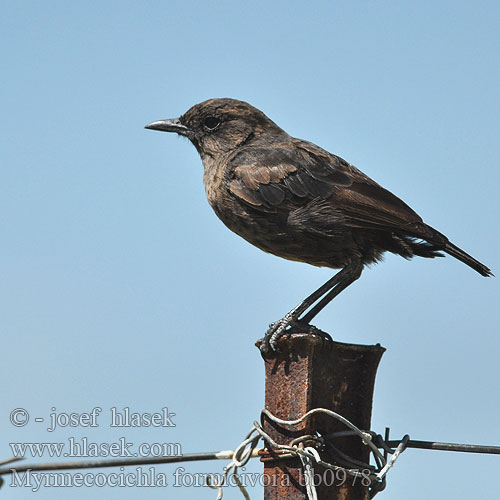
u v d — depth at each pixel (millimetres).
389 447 7438
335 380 7445
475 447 7508
